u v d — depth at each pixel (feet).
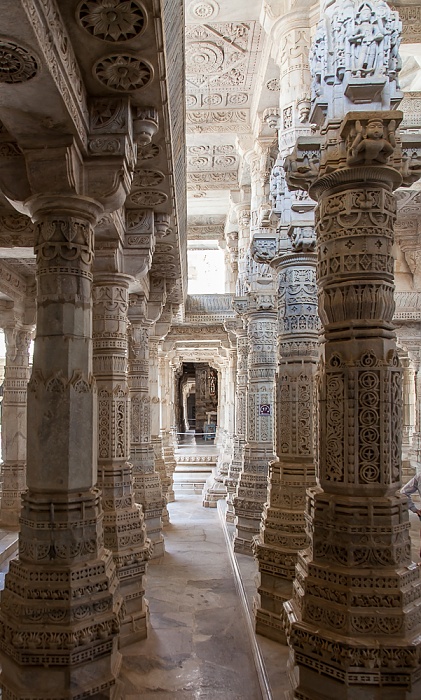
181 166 18.74
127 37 10.16
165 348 56.95
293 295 19.06
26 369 34.83
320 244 12.49
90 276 12.97
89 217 12.59
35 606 11.66
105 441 19.61
